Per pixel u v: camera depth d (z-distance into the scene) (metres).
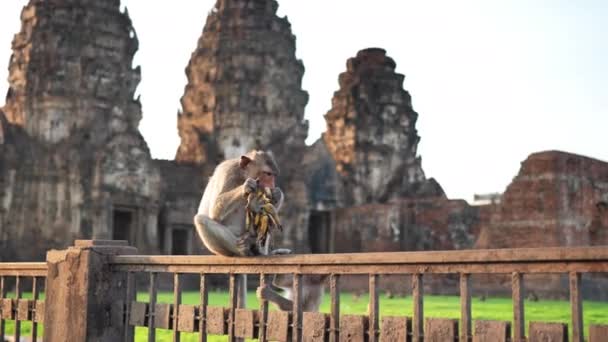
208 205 8.45
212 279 62.09
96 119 63.06
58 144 61.41
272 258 7.23
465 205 71.31
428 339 5.98
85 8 63.97
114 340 9.06
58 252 9.77
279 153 75.88
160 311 8.45
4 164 58.88
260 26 76.88
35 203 59.72
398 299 43.41
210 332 7.78
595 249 5.12
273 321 7.18
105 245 9.48
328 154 77.94
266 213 7.84
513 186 56.03
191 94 78.62
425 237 72.25
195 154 75.31
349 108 85.81
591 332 5.13
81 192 61.00
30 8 63.84
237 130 74.50
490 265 5.71
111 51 64.88
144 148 65.81
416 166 86.44
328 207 76.88
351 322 6.54
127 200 63.69
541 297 49.06
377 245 73.44
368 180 83.81
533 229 54.09
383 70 86.94
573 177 54.22
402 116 86.50
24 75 62.31
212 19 79.38
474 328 5.75
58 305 9.62
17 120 62.31
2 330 11.12
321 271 6.80
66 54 62.41
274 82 76.69
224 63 76.25
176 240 72.44
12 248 57.91
